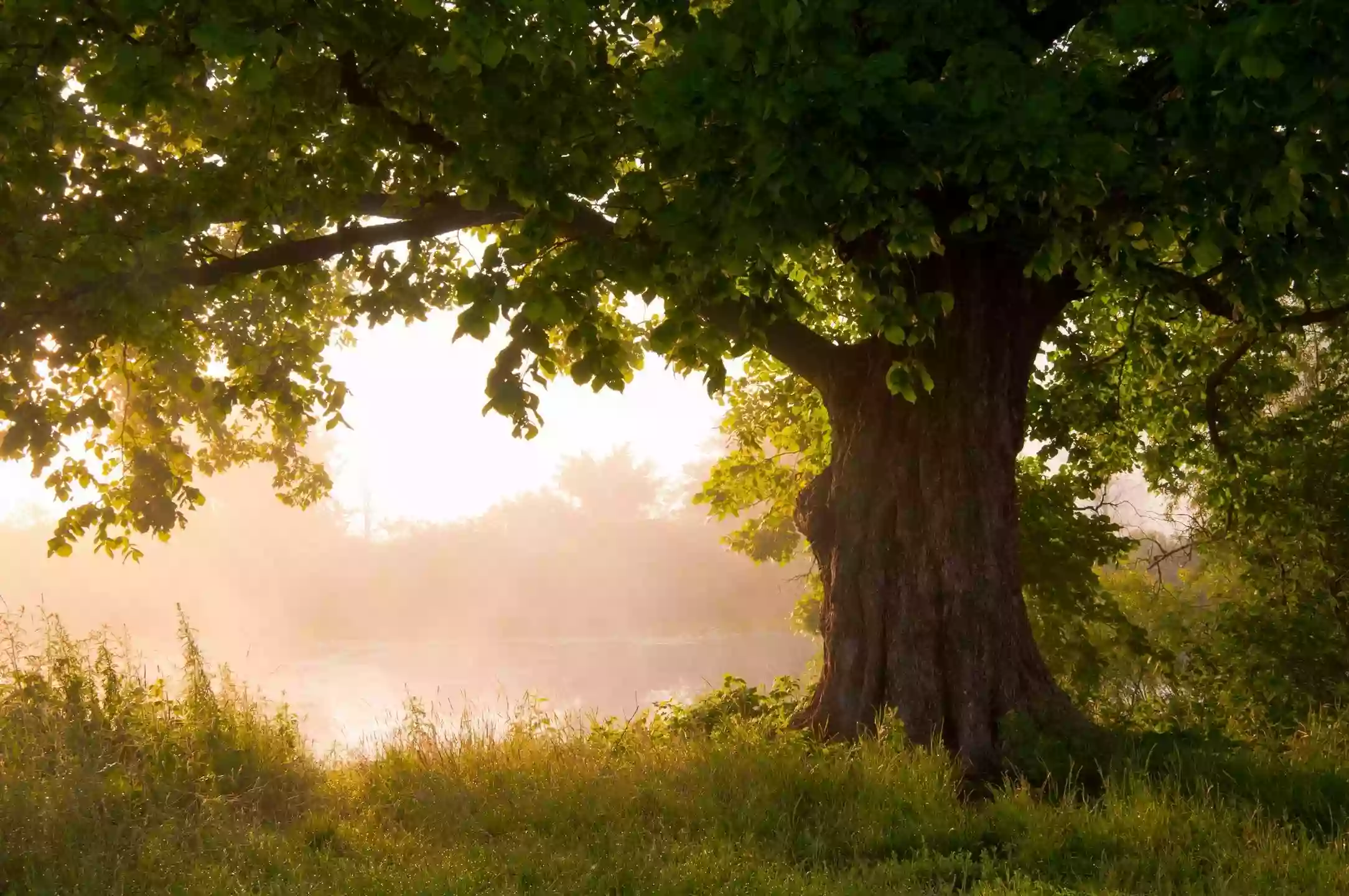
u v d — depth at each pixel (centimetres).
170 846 709
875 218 765
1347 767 855
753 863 651
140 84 806
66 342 895
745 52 664
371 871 655
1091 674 1381
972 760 930
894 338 874
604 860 670
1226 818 721
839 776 841
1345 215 721
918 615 980
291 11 802
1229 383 1573
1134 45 703
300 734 1087
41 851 682
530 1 709
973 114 677
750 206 698
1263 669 1378
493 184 841
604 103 867
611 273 855
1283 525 1506
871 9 725
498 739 1082
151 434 1360
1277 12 575
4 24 811
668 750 969
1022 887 602
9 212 881
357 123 935
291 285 1120
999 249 1023
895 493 1009
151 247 840
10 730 886
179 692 1052
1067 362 1589
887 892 607
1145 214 786
